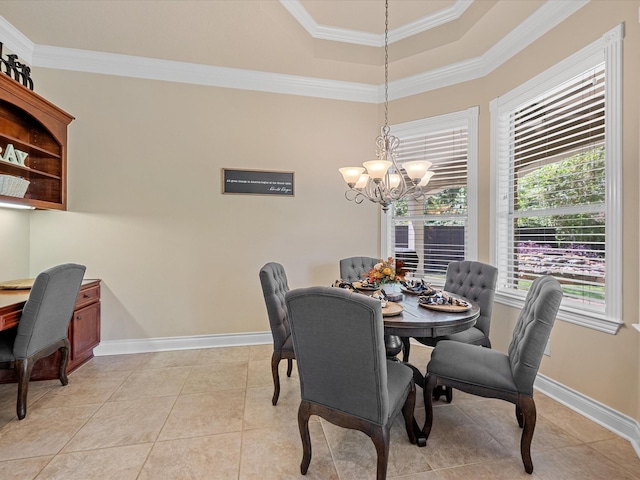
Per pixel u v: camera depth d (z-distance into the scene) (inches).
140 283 124.3
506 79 110.9
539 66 97.4
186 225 127.8
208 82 128.6
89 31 105.7
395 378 65.0
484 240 120.3
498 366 68.2
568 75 87.8
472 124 123.0
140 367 110.6
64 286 88.7
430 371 71.3
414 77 133.9
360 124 143.8
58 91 117.1
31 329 80.3
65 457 66.3
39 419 79.7
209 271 130.1
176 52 117.7
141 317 124.5
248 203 133.2
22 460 65.2
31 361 81.8
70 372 105.5
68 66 117.4
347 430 76.5
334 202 141.9
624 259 73.6
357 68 127.8
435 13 109.3
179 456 66.9
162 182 125.6
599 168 82.0
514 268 112.0
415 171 85.2
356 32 119.9
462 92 125.6
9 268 106.6
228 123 130.9
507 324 109.7
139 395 91.9
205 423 78.7
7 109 102.5
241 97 132.0
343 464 64.9
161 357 119.6
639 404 69.7
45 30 105.1
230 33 107.0
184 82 126.6
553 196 96.7
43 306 82.0
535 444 70.5
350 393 55.5
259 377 104.2
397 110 140.3
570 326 86.1
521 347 63.4
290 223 137.5
